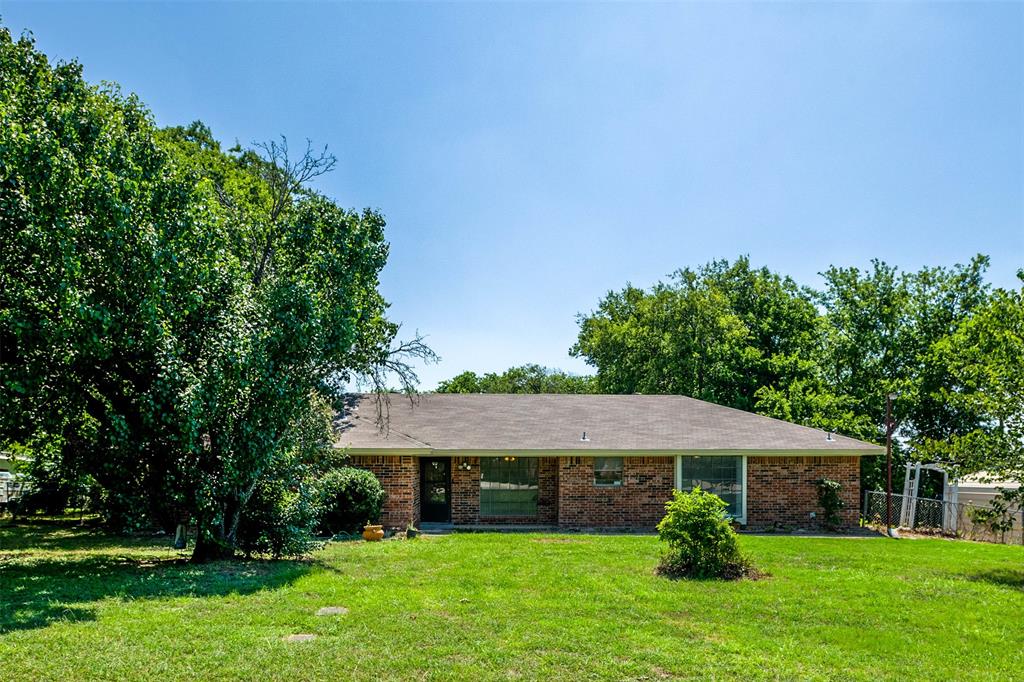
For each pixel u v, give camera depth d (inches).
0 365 422.3
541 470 821.2
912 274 1353.3
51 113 455.2
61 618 307.9
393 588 396.5
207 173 832.3
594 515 791.1
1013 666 279.7
